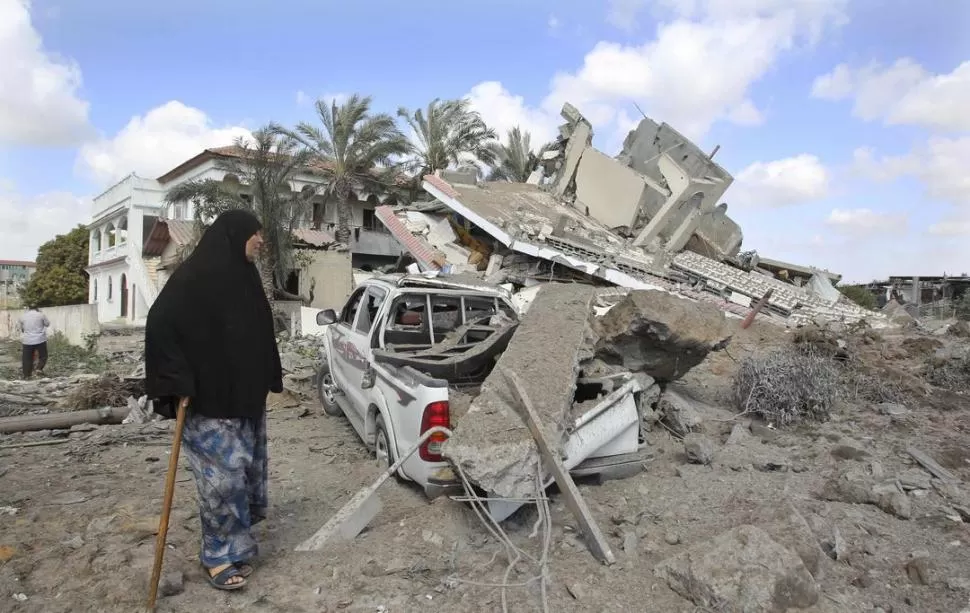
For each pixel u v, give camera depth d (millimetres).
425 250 19234
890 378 8922
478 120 33188
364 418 6090
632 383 5230
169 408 3512
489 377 4680
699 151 21406
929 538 4188
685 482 5148
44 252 46938
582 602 3410
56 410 8766
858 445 6195
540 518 3922
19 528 4250
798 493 4926
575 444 4672
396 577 3691
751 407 7156
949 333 13844
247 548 3605
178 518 4484
